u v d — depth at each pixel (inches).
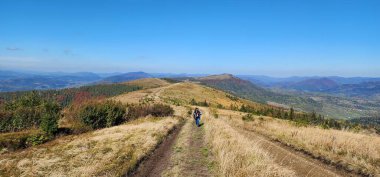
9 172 619.5
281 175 489.1
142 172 600.4
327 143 774.5
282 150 775.1
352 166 586.2
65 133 1309.1
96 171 582.6
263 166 504.4
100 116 1563.7
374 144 719.7
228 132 906.1
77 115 1583.4
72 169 610.9
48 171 606.5
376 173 538.0
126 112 1966.0
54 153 782.5
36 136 1093.1
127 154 722.2
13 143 1002.7
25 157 756.0
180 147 844.0
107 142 920.9
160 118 1909.4
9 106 2009.1
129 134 1072.2
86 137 1093.1
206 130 1161.4
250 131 1214.3
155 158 719.1
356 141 752.3
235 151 604.4
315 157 690.8
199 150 783.7
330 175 549.6
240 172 497.4
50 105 1727.4
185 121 1875.0
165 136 1062.4
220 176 527.2
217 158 639.1
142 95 6840.6
